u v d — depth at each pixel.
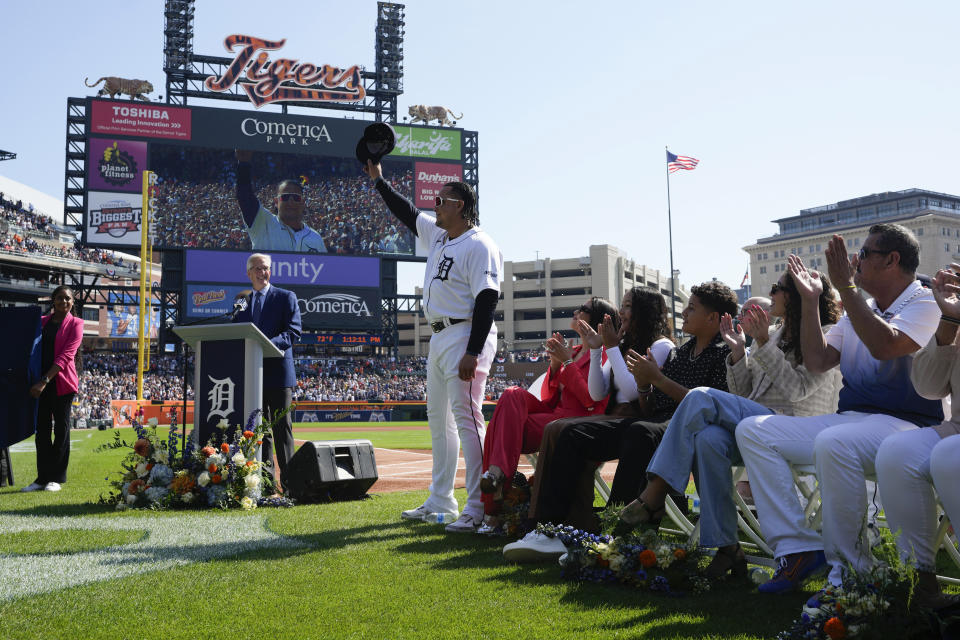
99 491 6.79
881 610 2.33
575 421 3.80
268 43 46.53
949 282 2.69
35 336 6.86
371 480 6.43
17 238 55.44
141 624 2.57
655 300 4.68
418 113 47.12
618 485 3.55
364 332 45.22
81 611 2.73
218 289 42.19
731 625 2.56
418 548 3.97
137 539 4.26
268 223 43.22
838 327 3.37
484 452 4.41
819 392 3.79
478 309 4.71
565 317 91.94
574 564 3.24
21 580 3.21
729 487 3.20
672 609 2.77
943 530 2.70
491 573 3.35
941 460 2.51
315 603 2.83
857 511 2.79
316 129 44.38
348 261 44.31
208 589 3.05
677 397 3.71
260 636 2.44
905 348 2.85
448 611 2.73
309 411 42.12
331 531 4.58
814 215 125.19
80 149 42.03
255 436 5.93
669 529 4.53
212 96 45.56
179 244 41.75
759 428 3.08
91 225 40.56
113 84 41.56
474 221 5.01
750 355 3.68
